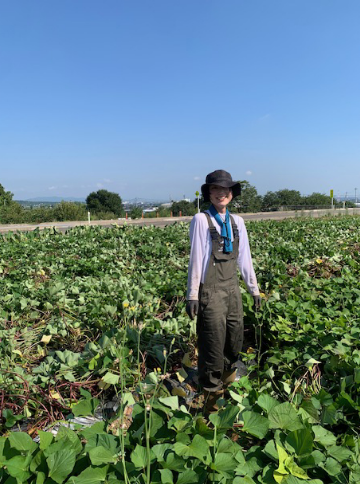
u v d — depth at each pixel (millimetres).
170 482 2117
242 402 2812
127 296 5211
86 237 11516
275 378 3924
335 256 8281
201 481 2129
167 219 35469
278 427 2518
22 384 3400
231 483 2152
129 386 3660
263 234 13195
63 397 3527
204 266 3217
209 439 2457
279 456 2271
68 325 4773
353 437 2623
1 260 8164
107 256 8625
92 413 2701
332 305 5398
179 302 5621
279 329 4355
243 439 2783
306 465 2312
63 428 2447
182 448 2268
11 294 5984
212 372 3316
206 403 3395
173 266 7980
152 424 2523
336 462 2359
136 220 34000
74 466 2258
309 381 3707
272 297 5070
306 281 6293
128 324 4508
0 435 3014
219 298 3223
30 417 3301
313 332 4320
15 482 2115
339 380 3471
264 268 7305
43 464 2205
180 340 4500
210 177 3246
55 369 3650
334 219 22031
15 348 4375
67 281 6750
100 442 2369
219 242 3197
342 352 3682
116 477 2195
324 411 2832
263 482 2234
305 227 15891
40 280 7168
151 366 4180
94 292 5746
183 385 3861
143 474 2148
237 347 3480
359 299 5273
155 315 5293
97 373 3645
